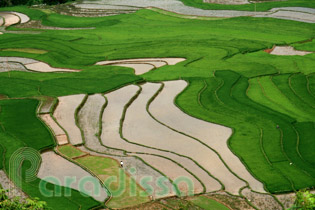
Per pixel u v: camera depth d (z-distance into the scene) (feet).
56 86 205.77
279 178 129.08
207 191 123.03
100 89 199.52
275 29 303.89
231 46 267.39
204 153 144.36
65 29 333.62
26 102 183.32
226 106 180.14
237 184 127.13
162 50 265.13
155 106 182.91
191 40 282.97
